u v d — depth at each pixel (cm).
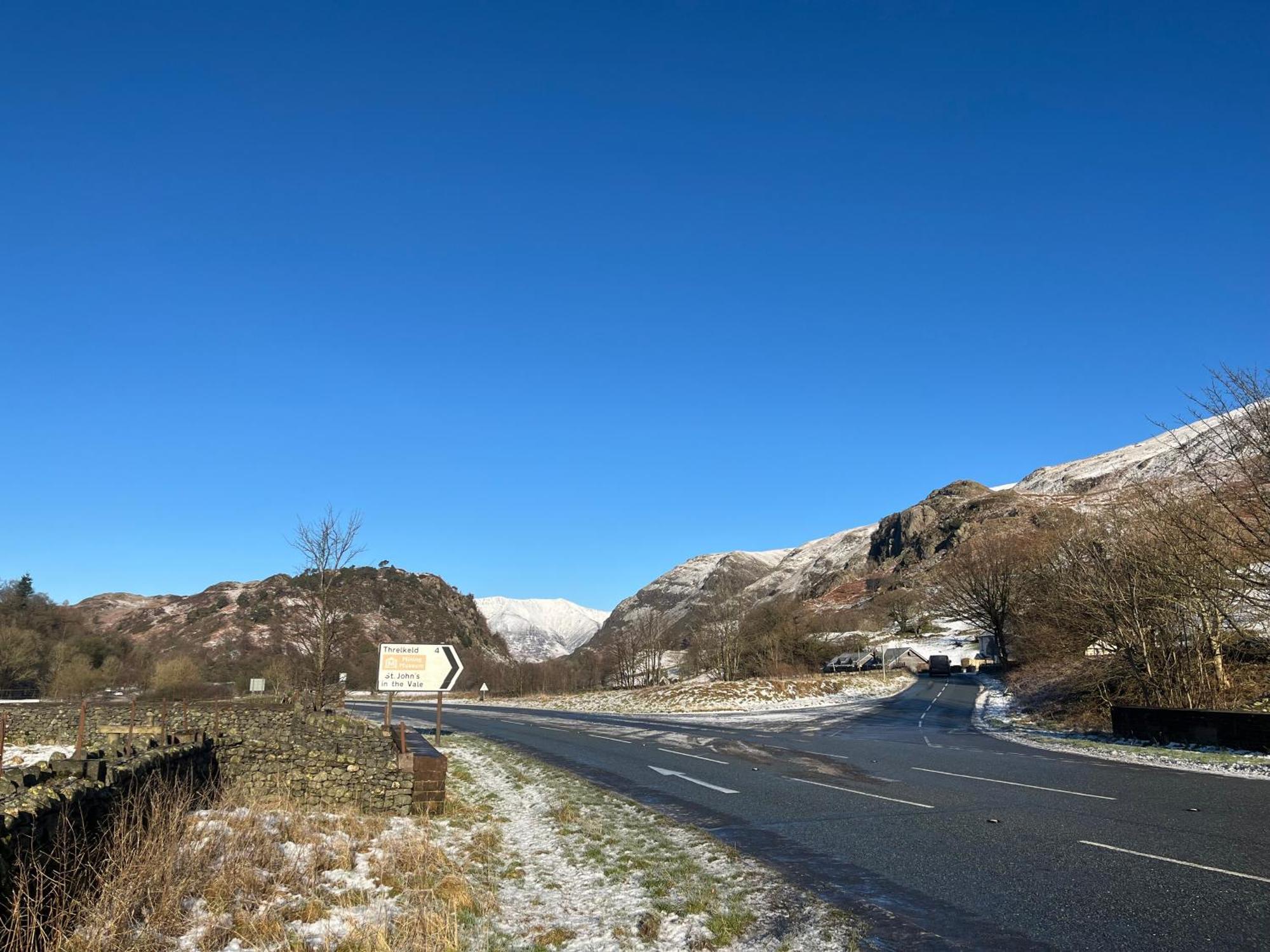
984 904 710
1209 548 2386
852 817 1166
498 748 2462
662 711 4619
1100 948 591
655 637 9912
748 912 730
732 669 7681
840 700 4872
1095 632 3173
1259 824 989
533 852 1061
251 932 652
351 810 1294
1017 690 4541
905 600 12188
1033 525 7362
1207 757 1694
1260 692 2458
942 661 7538
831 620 12662
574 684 9894
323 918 714
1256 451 2170
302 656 4788
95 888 702
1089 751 1966
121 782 883
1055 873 795
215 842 854
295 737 1402
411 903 764
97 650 8481
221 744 1361
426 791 1374
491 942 665
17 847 612
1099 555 2933
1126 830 980
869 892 770
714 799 1405
